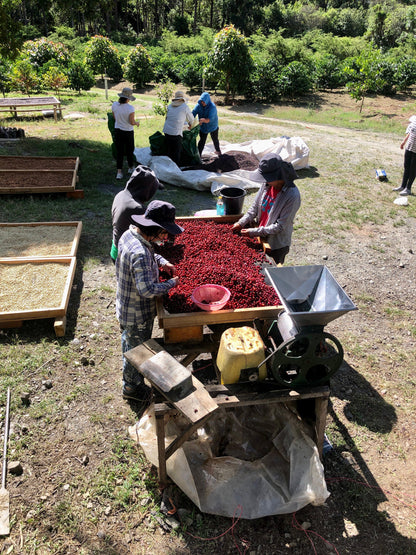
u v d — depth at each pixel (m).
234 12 50.88
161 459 2.89
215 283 3.43
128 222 3.77
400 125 16.02
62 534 2.77
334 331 4.84
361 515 2.99
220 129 13.42
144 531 2.83
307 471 2.86
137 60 25.47
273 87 20.95
